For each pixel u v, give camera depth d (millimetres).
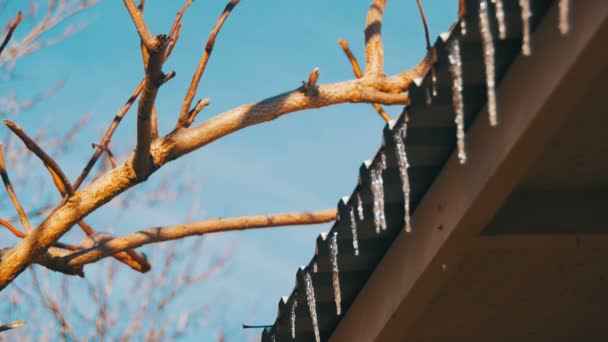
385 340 4973
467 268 4840
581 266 4848
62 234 4785
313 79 4871
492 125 3727
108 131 5012
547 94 3461
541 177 4270
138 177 4711
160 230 5289
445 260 4352
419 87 3797
